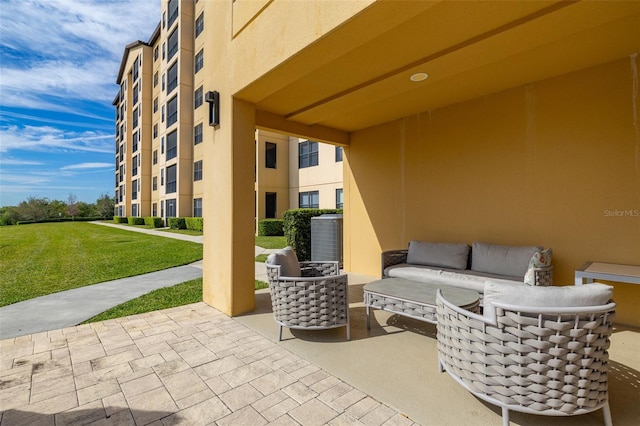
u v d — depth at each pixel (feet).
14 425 6.50
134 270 23.00
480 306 11.69
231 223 13.38
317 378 8.27
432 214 17.38
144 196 86.58
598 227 12.16
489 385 6.18
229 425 6.48
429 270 14.30
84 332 11.40
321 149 47.96
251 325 12.13
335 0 8.65
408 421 6.56
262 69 11.51
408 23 9.05
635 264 11.37
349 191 21.95
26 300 15.56
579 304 5.69
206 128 15.28
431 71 11.85
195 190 64.95
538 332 5.68
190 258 28.32
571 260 12.77
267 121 16.96
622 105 11.71
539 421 6.49
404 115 18.42
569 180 12.86
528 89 13.97
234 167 13.50
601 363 5.86
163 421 6.62
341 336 11.00
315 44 9.48
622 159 11.69
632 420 6.48
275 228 49.16
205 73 15.64
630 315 11.63
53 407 7.09
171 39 69.82
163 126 74.28
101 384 8.02
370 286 11.76
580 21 8.84
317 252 24.22
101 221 129.70
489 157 15.17
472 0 8.07
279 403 7.21
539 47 10.94
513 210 14.35
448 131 16.71
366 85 13.16
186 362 9.18
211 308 14.29
